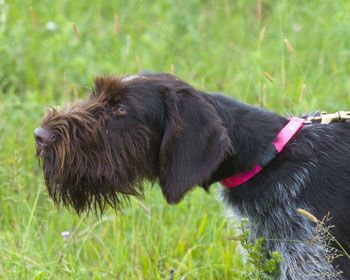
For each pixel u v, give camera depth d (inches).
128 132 186.4
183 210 263.9
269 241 195.6
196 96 185.2
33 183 276.4
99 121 185.2
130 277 229.5
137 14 438.6
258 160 189.3
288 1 418.0
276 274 194.4
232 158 190.1
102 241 243.0
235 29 411.8
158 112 187.2
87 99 195.2
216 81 349.4
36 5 443.2
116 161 186.4
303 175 187.0
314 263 186.2
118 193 210.8
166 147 184.4
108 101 187.5
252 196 191.5
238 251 239.9
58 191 193.5
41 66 374.9
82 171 183.8
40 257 225.8
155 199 261.3
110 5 453.4
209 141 179.9
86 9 449.4
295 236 188.9
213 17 431.8
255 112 196.5
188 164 181.2
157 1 450.9
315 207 186.2
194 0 434.0
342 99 304.8
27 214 252.2
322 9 394.9
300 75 334.0
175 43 389.7
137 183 197.2
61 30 397.7
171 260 234.1
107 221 254.5
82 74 347.9
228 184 195.2
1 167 274.1
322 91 315.9
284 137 192.1
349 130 196.4
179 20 404.2
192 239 248.7
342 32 344.2
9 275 218.1
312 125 196.9
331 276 187.3
